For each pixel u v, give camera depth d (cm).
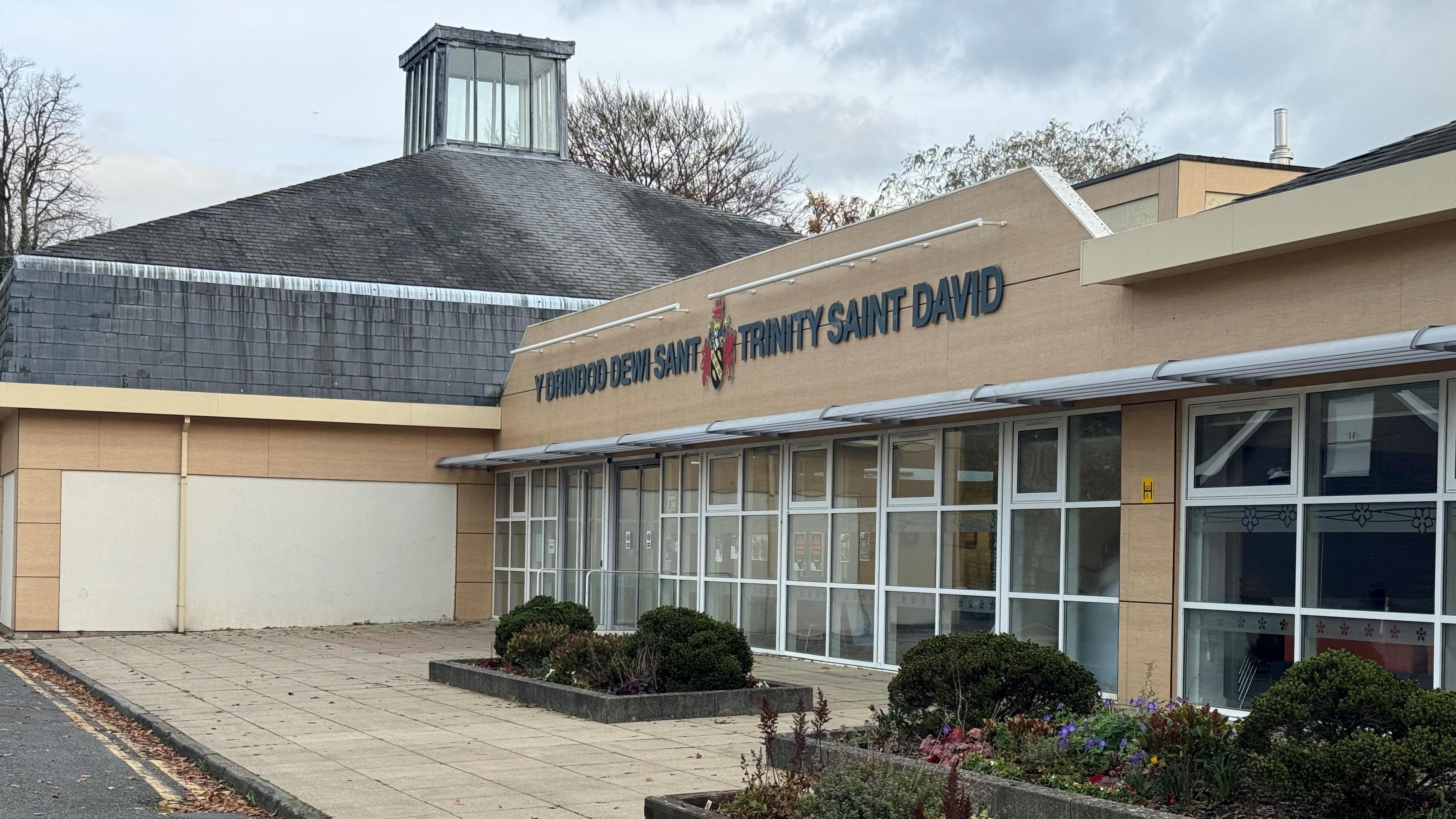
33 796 923
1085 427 1367
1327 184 1048
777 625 1847
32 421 2333
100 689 1512
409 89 4119
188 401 2414
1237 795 746
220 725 1227
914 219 1580
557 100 4000
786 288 1800
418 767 1007
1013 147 4128
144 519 2406
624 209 3531
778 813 748
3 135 4303
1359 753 673
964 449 1528
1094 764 822
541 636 1492
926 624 1572
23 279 2398
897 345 1589
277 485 2517
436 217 3120
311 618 2528
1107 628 1327
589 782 947
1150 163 2141
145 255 2541
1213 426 1219
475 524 2691
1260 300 1145
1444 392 1020
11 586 2336
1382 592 1059
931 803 689
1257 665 1159
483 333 2739
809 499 1800
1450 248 995
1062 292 1357
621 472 2275
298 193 3061
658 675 1309
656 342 2123
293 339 2580
